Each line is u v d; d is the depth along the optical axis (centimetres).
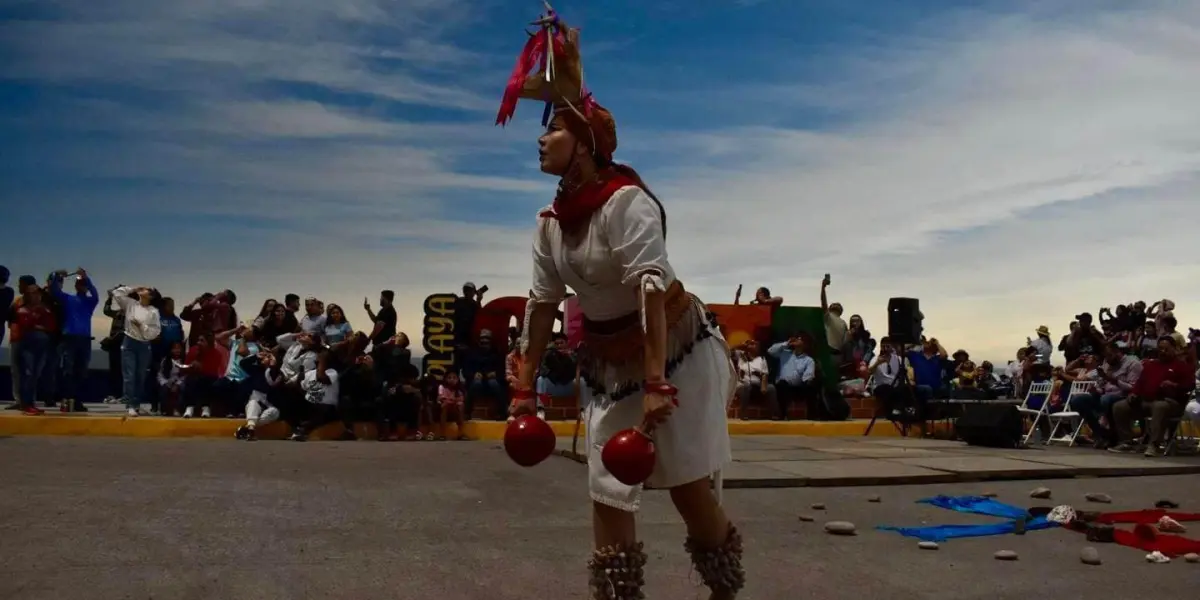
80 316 1288
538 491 743
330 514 619
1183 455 1124
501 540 554
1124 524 658
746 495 753
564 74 320
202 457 913
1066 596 453
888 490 799
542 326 348
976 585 471
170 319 1365
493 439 1255
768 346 1496
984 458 981
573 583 456
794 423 1389
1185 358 1170
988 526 621
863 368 1616
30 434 1141
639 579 329
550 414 1362
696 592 446
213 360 1269
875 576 487
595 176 323
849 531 598
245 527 566
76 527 547
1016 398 1625
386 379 1221
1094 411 1238
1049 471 892
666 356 325
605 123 325
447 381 1252
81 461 850
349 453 999
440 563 491
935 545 559
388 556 503
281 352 1241
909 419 1371
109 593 414
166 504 631
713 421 335
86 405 1505
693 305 336
